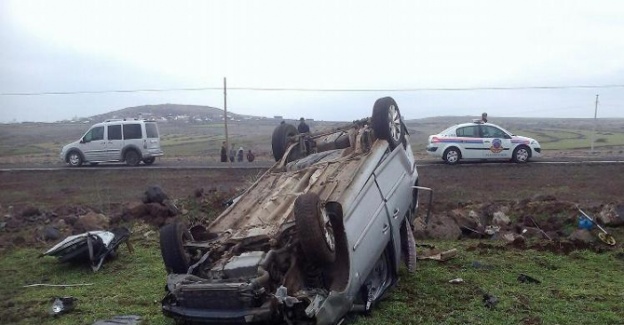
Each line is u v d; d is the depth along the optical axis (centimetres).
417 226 1226
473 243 1159
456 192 1664
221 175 2231
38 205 1778
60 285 968
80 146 2845
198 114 15825
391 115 873
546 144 5119
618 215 1178
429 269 953
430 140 2328
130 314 791
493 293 808
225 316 575
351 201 696
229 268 615
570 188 1664
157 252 1169
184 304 603
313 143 948
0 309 842
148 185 2078
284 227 650
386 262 805
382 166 802
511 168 2067
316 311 587
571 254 1038
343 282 650
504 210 1339
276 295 576
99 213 1509
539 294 803
